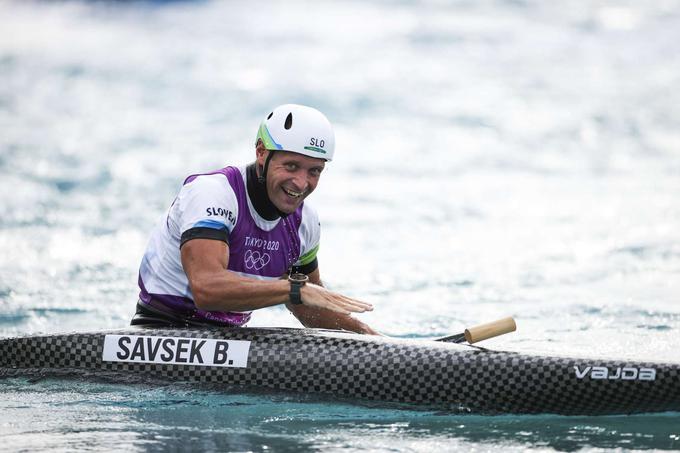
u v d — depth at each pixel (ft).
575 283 95.55
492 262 104.47
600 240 113.80
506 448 49.08
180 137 172.76
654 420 53.67
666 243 111.55
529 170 155.84
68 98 208.33
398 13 322.96
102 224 118.52
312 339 58.44
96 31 293.64
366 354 57.16
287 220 61.41
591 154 166.81
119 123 184.24
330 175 150.30
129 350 59.57
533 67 247.29
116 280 95.96
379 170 154.10
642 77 236.02
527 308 86.12
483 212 128.77
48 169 147.74
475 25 303.68
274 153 57.57
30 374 60.54
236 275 56.59
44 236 112.47
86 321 81.56
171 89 217.56
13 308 85.66
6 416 54.29
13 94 211.82
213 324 62.18
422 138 177.68
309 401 56.85
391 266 102.83
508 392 54.90
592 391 54.03
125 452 48.47
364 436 51.11
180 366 58.70
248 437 50.85
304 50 265.54
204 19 312.71
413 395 55.93
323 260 105.40
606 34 292.61
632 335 75.10
